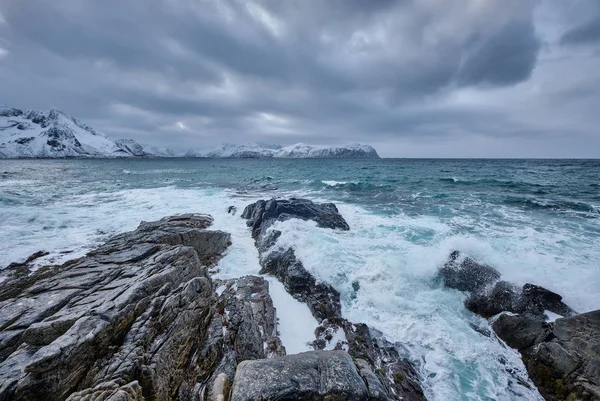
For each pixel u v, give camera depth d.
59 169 63.28
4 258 11.47
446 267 10.41
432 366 7.17
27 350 5.20
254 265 12.37
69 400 4.21
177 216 16.92
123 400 4.18
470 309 9.18
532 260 10.77
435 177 41.88
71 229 15.37
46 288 7.64
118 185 33.69
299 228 14.03
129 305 5.94
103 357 5.18
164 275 7.29
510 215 17.73
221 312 8.14
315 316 9.00
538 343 7.29
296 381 4.64
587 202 21.17
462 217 17.30
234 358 6.52
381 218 17.02
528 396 6.52
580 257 11.06
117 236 13.04
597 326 6.66
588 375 6.23
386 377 6.72
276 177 43.59
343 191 28.22
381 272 10.38
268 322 8.31
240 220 18.39
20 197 23.33
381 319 8.70
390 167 72.31
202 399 5.48
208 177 44.44
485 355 7.46
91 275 8.28
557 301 8.70
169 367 5.63
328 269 10.59
